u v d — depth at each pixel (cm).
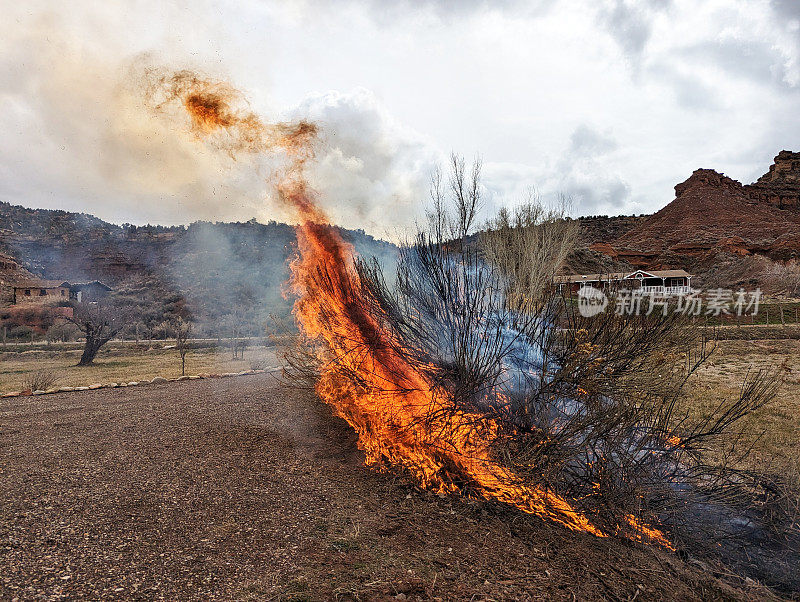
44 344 3102
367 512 429
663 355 500
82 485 453
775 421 807
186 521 386
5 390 1312
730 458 576
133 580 297
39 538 342
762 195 14900
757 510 493
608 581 358
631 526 453
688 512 483
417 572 333
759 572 421
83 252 8569
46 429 684
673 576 385
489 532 411
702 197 13225
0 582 282
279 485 476
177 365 2045
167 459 541
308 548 355
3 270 7238
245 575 312
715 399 883
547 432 462
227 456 558
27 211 11275
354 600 294
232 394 982
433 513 439
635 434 485
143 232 10169
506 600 312
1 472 486
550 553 388
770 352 1786
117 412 809
